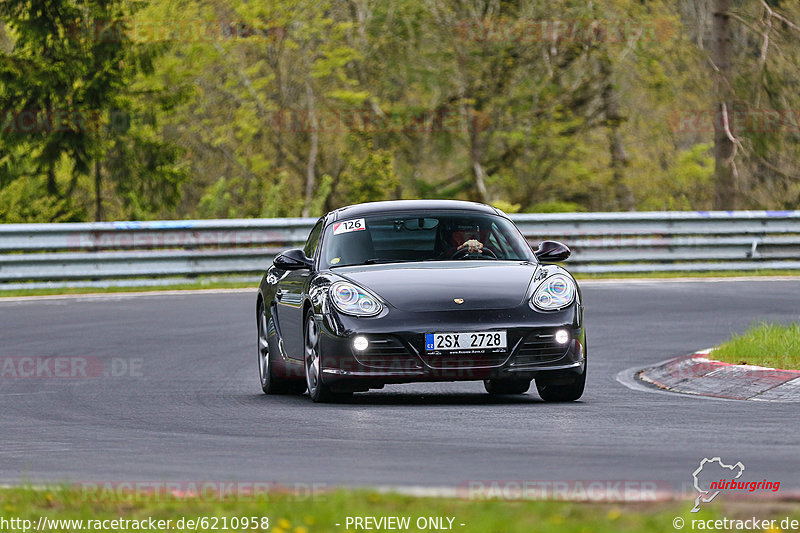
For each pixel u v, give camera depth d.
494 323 29.77
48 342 47.59
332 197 135.25
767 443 23.61
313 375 31.89
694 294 62.78
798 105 106.50
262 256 71.12
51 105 105.44
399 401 32.28
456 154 136.25
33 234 67.06
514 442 24.20
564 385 31.16
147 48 108.50
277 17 127.94
